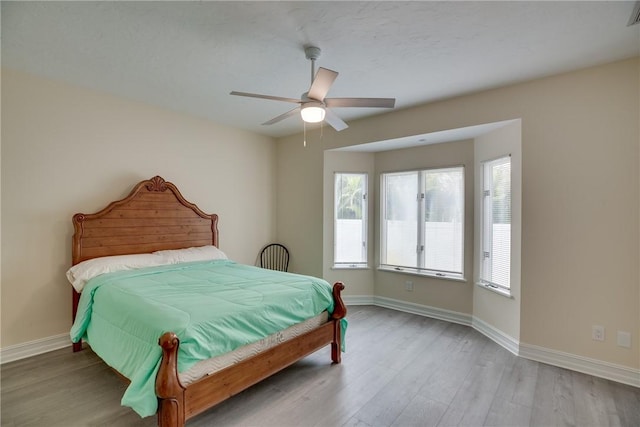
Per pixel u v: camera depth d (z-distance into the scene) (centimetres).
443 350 309
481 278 366
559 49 240
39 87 294
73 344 298
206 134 428
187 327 180
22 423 198
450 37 226
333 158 465
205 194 427
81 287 284
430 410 214
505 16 202
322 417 206
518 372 265
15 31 221
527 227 293
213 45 240
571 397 230
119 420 201
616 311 255
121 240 338
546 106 285
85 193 322
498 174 342
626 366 251
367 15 202
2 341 278
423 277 420
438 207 415
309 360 287
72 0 188
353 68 274
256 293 247
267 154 508
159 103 367
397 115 384
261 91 331
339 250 473
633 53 244
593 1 186
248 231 480
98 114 331
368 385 245
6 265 279
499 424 200
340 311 282
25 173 287
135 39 232
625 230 252
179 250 376
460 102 336
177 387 166
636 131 249
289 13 201
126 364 195
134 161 358
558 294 278
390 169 452
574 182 272
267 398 226
